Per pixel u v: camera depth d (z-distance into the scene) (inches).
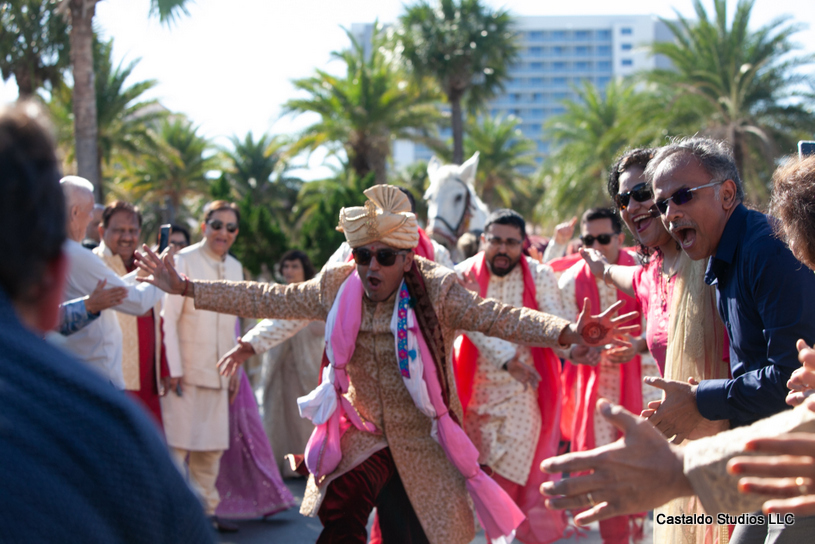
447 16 1014.4
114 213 194.1
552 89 5502.0
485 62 1034.1
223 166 1433.3
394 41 1014.4
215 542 48.4
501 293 197.8
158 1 431.2
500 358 172.2
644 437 62.1
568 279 208.4
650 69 903.7
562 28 5511.8
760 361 101.0
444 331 132.4
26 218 42.9
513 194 1566.2
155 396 200.1
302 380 266.1
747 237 99.4
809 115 808.3
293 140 994.1
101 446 41.9
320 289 137.3
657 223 127.5
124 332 196.4
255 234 501.0
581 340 123.8
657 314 129.8
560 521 184.1
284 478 273.0
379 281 128.9
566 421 223.5
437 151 1065.5
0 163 42.1
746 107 825.5
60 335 149.9
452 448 128.0
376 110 952.9
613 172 137.6
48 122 45.7
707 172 103.3
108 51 943.7
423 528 129.3
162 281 137.8
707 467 59.7
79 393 42.8
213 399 208.5
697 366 113.4
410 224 128.0
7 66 656.4
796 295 92.6
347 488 129.5
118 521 42.1
